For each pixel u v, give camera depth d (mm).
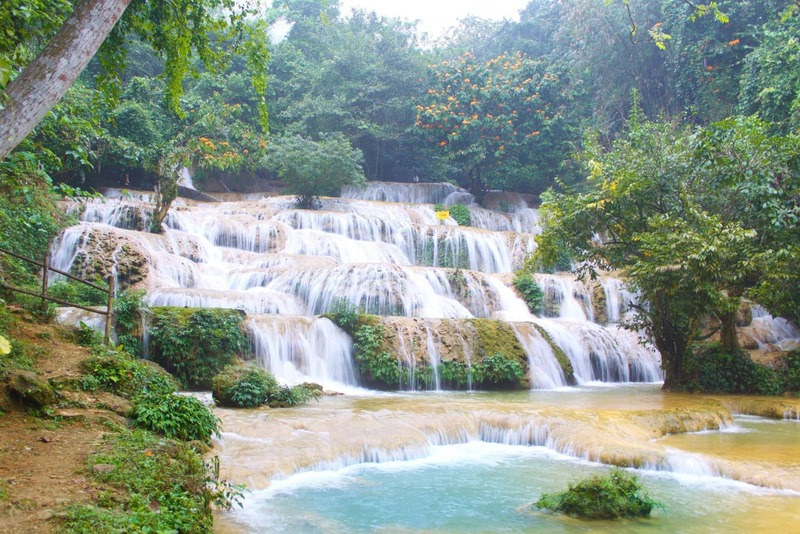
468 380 17031
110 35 11094
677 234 14703
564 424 11133
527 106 34219
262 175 36500
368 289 19422
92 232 17891
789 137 16141
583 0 33688
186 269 19234
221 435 9789
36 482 5551
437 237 26547
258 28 11609
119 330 14258
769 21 27594
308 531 6852
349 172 29469
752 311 24172
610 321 23016
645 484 8883
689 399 14883
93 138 23641
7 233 14055
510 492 8406
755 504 7988
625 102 35500
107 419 7898
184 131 28375
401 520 7289
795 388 16250
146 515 5113
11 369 7941
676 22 31344
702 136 16453
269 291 18688
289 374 15727
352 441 9961
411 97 37719
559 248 18094
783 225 15656
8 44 9547
